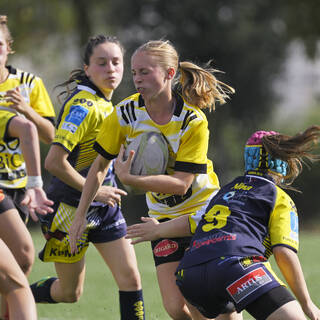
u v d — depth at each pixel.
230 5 86.19
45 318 21.02
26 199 14.86
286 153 14.62
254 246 13.65
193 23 86.12
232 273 13.26
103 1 96.94
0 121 15.84
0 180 17.31
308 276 28.86
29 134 15.50
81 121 17.45
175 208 16.58
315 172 78.56
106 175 18.00
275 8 86.69
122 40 88.19
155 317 20.97
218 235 13.84
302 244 43.69
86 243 18.14
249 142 15.09
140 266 32.66
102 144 16.11
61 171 17.33
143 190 16.52
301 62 145.12
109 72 17.98
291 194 79.44
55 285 19.22
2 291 13.00
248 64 87.12
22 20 96.12
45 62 106.94
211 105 16.31
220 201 14.53
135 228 15.52
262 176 14.76
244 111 89.62
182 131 15.62
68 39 104.94
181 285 14.02
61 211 18.08
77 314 21.59
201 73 15.94
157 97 15.52
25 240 16.48
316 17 84.31
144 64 15.33
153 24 87.50
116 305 23.06
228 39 85.50
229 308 14.07
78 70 18.80
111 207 17.95
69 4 98.94
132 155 15.32
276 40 87.69
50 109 18.89
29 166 15.17
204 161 15.71
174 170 15.66
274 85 91.44
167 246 16.58
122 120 15.89
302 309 13.80
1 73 18.16
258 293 13.01
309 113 100.19
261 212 14.14
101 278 28.98
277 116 95.62
